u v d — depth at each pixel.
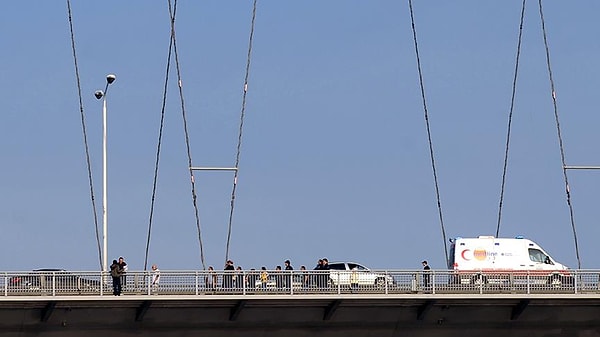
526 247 114.38
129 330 91.50
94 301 89.12
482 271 97.88
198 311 92.25
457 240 114.25
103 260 103.62
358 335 95.06
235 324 93.06
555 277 97.69
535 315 97.12
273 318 93.62
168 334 92.19
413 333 95.88
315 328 94.44
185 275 91.75
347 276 94.12
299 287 93.19
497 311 96.69
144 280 91.19
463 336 96.56
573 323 97.75
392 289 94.88
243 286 92.25
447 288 95.75
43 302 88.62
